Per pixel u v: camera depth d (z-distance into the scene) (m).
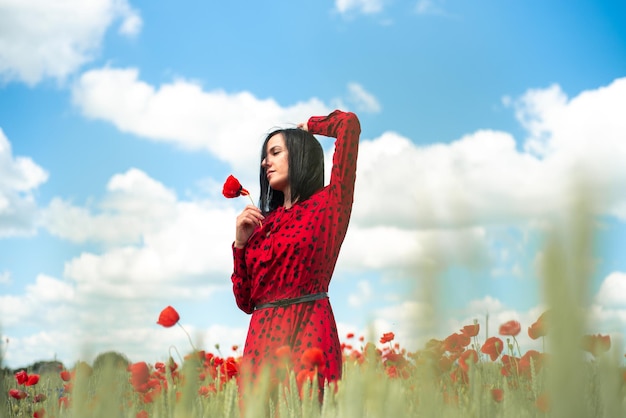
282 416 1.04
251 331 2.58
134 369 1.39
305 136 2.87
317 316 2.53
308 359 1.69
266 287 2.58
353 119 2.78
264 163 2.93
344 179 2.71
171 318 1.53
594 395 0.42
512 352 1.26
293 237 2.57
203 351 0.59
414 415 0.52
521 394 0.81
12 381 2.55
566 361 0.25
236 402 1.06
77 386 0.45
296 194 2.80
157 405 0.89
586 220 0.22
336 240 2.65
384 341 1.76
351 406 0.59
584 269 0.23
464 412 0.69
